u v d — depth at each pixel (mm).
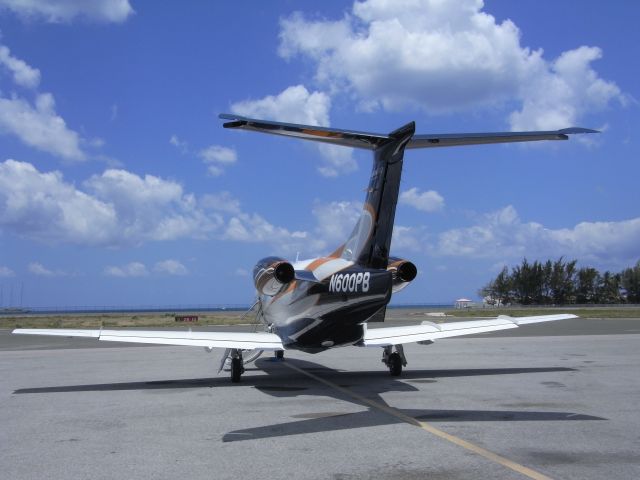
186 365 17016
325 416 8898
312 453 6625
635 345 21828
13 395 11258
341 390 11680
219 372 14164
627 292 97125
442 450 6660
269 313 15062
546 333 30000
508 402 9914
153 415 9125
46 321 53219
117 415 9141
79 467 6188
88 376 14344
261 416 8969
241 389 12023
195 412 9367
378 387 12016
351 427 8031
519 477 5602
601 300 96812
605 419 8406
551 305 96938
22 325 44562
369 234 10781
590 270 96188
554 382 12305
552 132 9477
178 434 7730
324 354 20641
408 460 6262
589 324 39031
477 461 6180
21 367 16469
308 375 14453
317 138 9812
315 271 12180
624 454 6430
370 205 10805
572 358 17328
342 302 11047
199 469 6039
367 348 23141
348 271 10984
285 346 13000
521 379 12828
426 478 5609
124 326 42031
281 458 6430
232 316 65500
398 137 9781
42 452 6840
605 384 11938
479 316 54562
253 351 14352
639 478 5547
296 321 12727
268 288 13008
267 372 15227
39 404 10219
